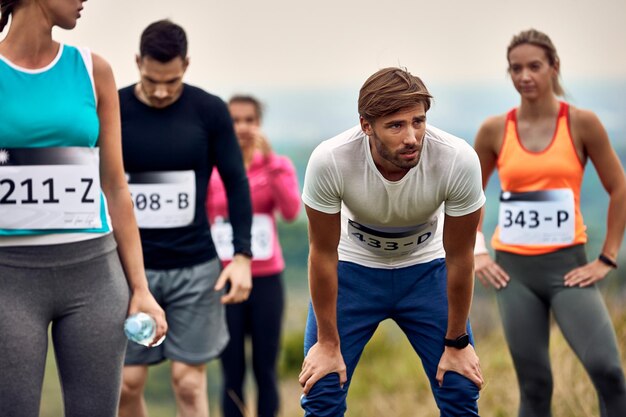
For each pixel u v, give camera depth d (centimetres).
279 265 805
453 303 482
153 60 615
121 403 640
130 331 439
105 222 445
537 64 636
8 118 420
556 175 640
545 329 646
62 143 429
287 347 1238
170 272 640
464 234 463
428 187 452
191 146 639
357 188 454
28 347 421
